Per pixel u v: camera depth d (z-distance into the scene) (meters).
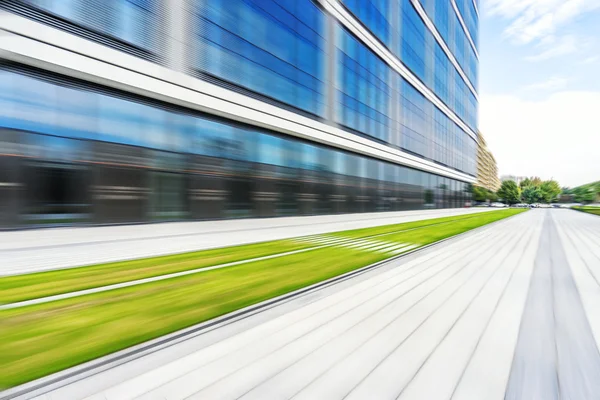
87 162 11.41
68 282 4.86
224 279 5.15
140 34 12.38
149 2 12.66
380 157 29.97
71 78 11.06
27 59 9.85
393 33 31.11
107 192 11.93
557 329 3.32
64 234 9.97
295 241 9.90
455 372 2.48
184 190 14.61
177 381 2.29
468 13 58.09
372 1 27.62
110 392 2.14
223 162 16.41
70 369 2.38
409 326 3.38
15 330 3.09
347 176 26.44
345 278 5.40
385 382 2.33
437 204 45.81
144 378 2.31
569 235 12.88
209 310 3.70
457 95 52.66
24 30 9.73
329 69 22.83
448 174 48.91
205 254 7.38
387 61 30.14
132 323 3.29
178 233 11.19
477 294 4.55
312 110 21.27
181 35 13.69
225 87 15.57
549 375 2.44
